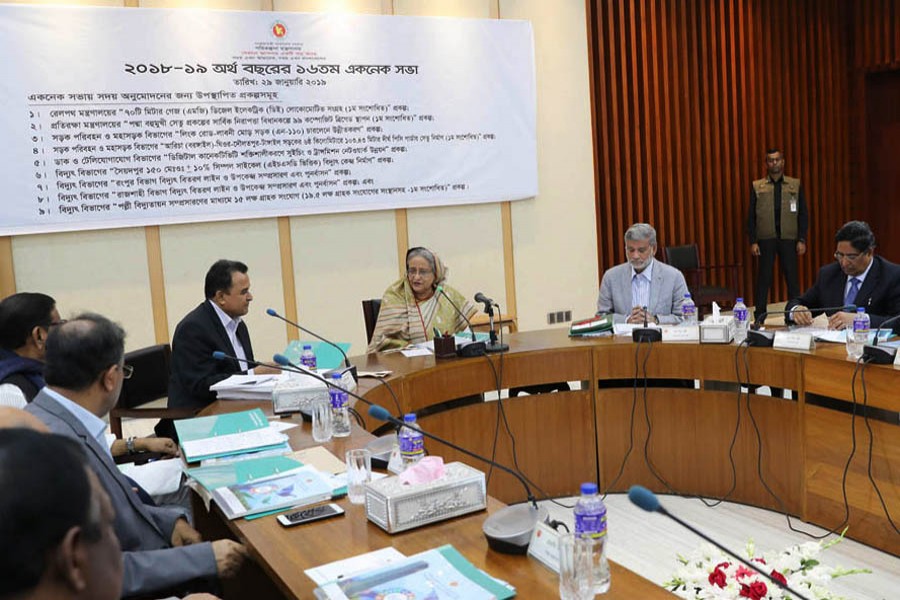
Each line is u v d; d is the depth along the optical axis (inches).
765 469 145.4
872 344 132.4
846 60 358.9
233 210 227.0
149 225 219.0
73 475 35.1
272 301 235.5
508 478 155.8
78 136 208.1
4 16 198.5
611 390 157.2
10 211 203.3
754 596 64.0
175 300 223.8
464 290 263.6
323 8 235.0
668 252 285.3
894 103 355.9
